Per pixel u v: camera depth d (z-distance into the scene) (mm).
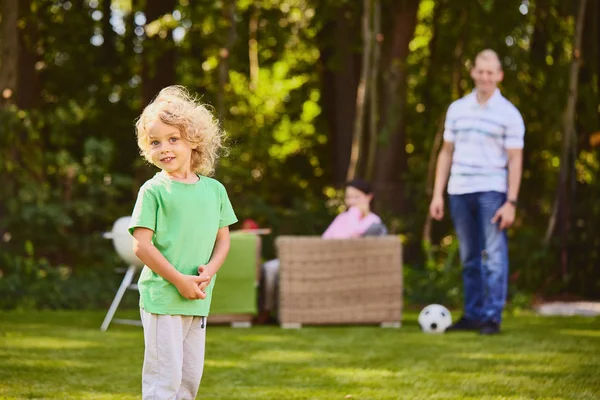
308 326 7832
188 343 3607
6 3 10438
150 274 3523
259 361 5578
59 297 9609
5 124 10219
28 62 12430
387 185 11594
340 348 6191
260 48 14539
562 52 10797
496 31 11055
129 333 7012
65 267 10789
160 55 12570
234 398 4379
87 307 9633
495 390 4609
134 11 14156
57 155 11352
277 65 15680
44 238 10898
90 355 5750
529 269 10539
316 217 12031
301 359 5668
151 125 3553
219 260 3684
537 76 11328
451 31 12141
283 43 14062
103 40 14242
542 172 12062
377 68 10688
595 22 10867
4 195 10336
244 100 13781
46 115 12062
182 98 3680
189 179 3625
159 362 3473
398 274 7883
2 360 5465
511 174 6961
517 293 9844
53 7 13398
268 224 12094
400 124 11898
